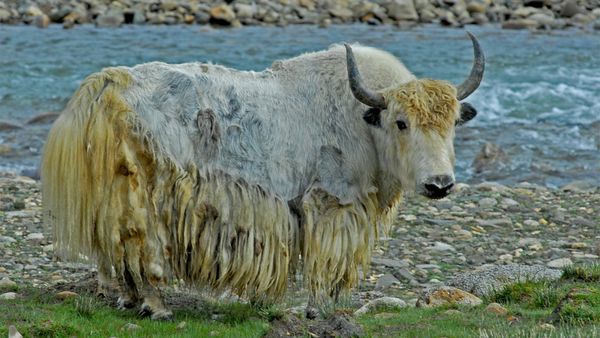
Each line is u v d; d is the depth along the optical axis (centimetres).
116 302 1836
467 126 4622
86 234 1708
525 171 3862
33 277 2166
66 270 2228
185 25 7319
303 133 1798
